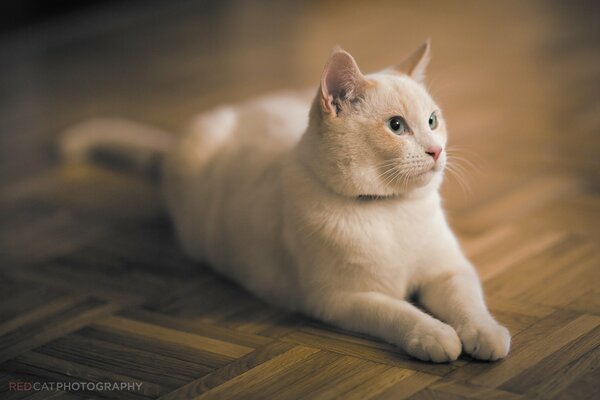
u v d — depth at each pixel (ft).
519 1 8.43
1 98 6.65
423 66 3.94
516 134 5.41
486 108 5.79
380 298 3.69
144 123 5.89
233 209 4.11
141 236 4.66
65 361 3.71
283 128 4.33
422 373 3.48
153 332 3.86
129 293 4.16
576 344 3.59
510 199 4.72
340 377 3.51
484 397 3.35
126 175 5.31
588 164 5.00
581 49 6.84
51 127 5.96
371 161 3.64
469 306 3.63
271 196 3.94
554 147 5.23
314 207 3.72
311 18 8.34
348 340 3.70
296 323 3.84
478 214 4.61
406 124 3.66
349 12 8.46
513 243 4.33
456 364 3.51
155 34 8.13
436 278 3.80
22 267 4.41
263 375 3.55
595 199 4.66
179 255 4.47
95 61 7.45
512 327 3.72
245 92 6.36
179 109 6.10
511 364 3.50
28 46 7.95
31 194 5.12
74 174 5.34
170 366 3.64
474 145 5.31
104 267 4.38
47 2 8.51
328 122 3.65
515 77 6.30
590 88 5.97
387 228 3.70
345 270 3.72
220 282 4.21
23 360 3.73
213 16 8.61
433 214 3.78
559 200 4.67
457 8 8.34
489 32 7.50
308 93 4.95
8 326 3.96
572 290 3.95
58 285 4.25
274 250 3.92
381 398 3.39
